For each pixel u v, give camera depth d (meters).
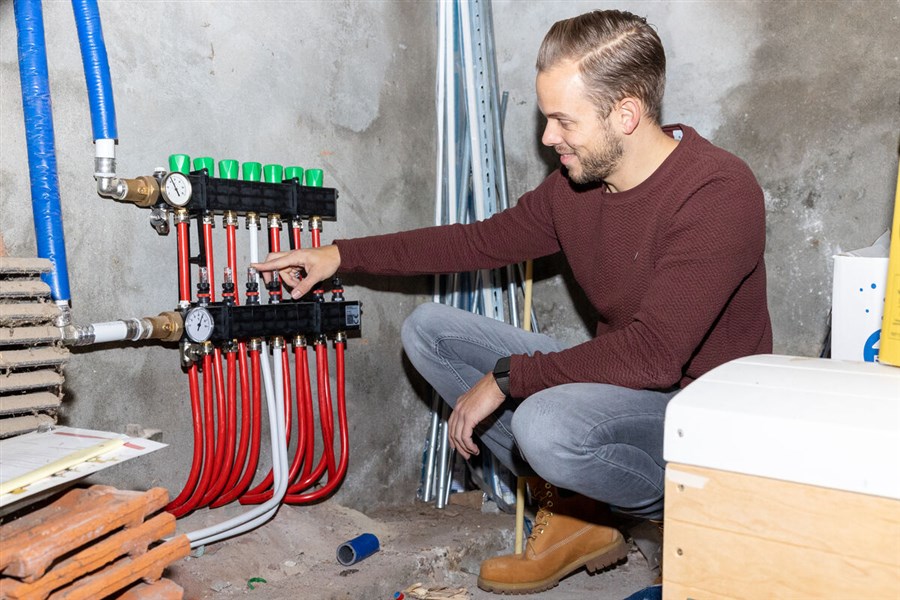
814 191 1.98
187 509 1.69
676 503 1.03
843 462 0.90
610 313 1.67
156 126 1.68
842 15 1.92
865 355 1.42
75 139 1.55
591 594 1.78
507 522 2.10
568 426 1.42
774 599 0.96
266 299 1.91
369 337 2.19
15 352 1.27
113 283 1.61
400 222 2.28
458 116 2.24
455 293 2.26
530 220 1.83
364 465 2.18
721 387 1.06
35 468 1.00
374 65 2.18
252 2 1.86
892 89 1.87
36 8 1.43
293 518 1.89
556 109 1.47
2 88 1.44
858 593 0.90
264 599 1.56
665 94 2.16
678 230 1.45
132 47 1.63
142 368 1.67
